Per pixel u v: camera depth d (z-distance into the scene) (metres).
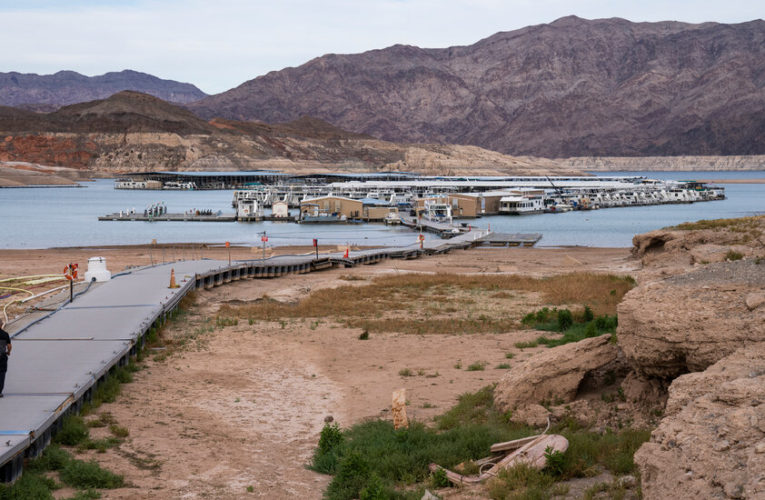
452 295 42.94
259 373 23.06
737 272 16.16
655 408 15.38
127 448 15.02
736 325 13.69
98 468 13.20
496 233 109.69
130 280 42.44
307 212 142.00
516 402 16.83
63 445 15.05
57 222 135.50
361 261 68.75
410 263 70.25
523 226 132.25
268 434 16.70
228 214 160.38
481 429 15.34
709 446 10.22
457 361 24.30
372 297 42.25
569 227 129.62
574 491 11.88
